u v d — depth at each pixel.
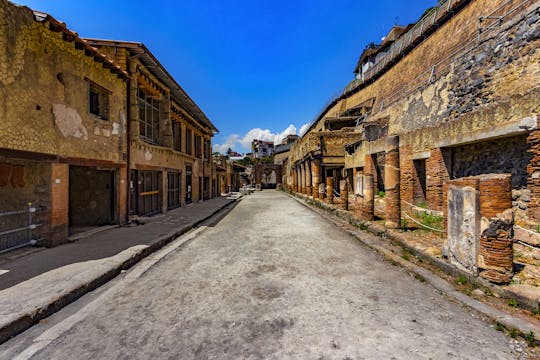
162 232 6.99
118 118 7.92
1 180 5.34
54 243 5.46
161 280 3.97
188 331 2.60
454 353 2.23
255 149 81.88
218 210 13.15
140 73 9.37
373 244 5.81
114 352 2.29
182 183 13.97
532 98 5.46
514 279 3.38
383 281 3.84
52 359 2.21
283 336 2.49
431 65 14.00
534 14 6.31
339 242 6.31
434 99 9.77
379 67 22.17
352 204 12.34
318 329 2.60
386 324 2.68
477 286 3.43
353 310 2.98
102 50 8.41
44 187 5.42
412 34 18.06
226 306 3.10
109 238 6.25
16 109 4.64
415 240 5.49
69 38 5.75
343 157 17.66
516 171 6.12
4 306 2.85
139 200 9.44
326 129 22.80
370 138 13.68
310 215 11.39
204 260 4.97
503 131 5.98
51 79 5.43
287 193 31.36
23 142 4.78
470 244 3.61
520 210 6.02
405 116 11.53
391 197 6.78
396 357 2.18
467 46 10.70
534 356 2.19
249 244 6.18
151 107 10.86
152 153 10.24
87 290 3.56
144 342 2.42
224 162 29.50
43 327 2.72
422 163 9.68
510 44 6.96
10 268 4.09
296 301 3.21
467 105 8.24
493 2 10.29
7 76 4.47
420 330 2.57
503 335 2.49
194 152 16.78
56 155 5.55
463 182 3.78
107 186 8.05
